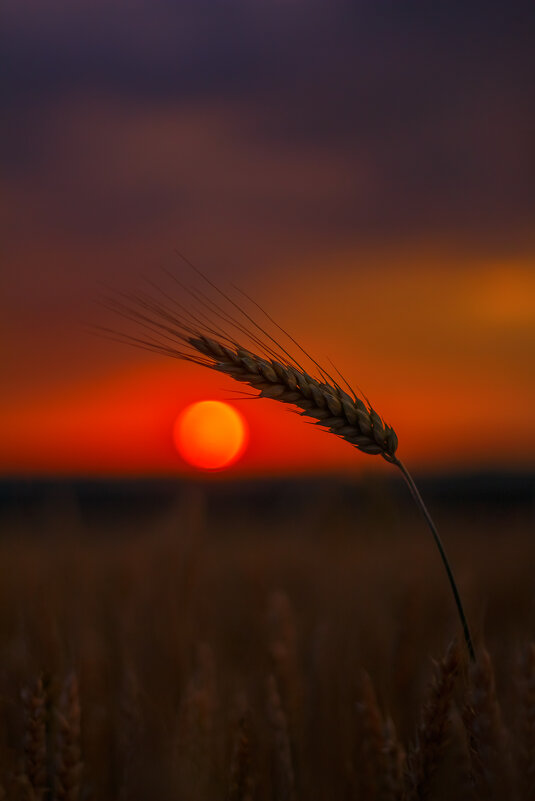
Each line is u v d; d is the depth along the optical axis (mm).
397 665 3191
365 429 2016
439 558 5492
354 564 5473
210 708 2668
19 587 4344
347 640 3488
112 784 2701
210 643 4012
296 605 4980
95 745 2828
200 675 3000
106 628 4227
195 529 4852
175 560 4699
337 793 2670
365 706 2449
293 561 6582
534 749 1789
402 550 5586
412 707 3035
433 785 2000
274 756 2752
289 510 9102
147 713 2871
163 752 2422
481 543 6688
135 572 5262
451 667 1987
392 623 3750
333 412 2023
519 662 1913
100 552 6098
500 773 1724
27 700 2229
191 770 2340
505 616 4188
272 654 3117
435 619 3922
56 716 2219
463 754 2223
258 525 8773
